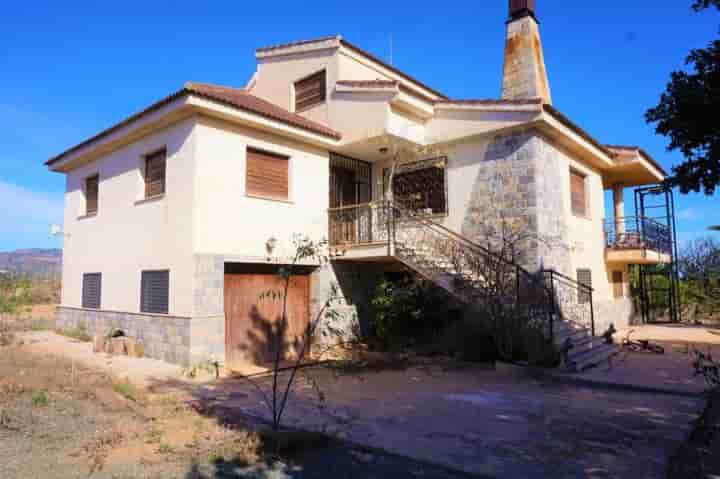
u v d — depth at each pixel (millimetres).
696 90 4234
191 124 9836
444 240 12094
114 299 11945
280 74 14367
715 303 18391
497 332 9602
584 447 5070
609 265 15523
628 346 11672
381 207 12180
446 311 11508
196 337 9344
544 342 9281
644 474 4371
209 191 9859
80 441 5094
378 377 8984
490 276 9977
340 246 11914
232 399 7207
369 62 13773
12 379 7438
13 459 4539
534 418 6180
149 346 10367
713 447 5137
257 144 10836
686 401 7047
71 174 14734
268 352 10867
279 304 11234
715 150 4359
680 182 4586
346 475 4320
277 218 11109
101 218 12891
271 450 4902
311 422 5980
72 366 8672
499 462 4641
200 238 9625
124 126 11188
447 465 4559
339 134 12273
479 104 11469
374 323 12781
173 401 6895
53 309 20672
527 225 10812
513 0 14898
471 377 8914
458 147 12156
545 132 11422
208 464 4516
